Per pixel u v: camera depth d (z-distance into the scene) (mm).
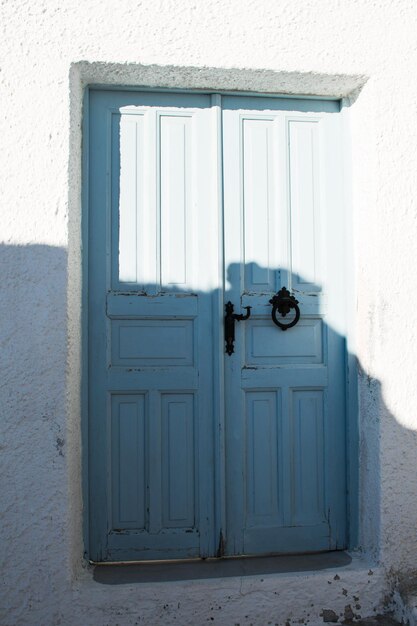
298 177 3021
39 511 2568
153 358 2906
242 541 2938
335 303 3012
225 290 2951
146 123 2924
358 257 2945
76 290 2734
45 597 2564
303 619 2713
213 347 2920
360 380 2947
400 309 2834
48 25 2623
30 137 2600
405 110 2852
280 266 2982
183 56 2703
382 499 2797
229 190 2967
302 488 2990
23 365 2574
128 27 2672
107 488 2859
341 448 3006
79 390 2785
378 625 2691
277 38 2766
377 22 2842
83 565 2768
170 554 2891
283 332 2988
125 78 2797
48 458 2576
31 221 2592
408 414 2832
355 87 2924
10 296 2574
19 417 2568
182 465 2914
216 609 2654
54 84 2613
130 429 2887
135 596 2607
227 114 2975
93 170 2879
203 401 2918
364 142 2898
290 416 2984
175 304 2908
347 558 2916
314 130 3029
